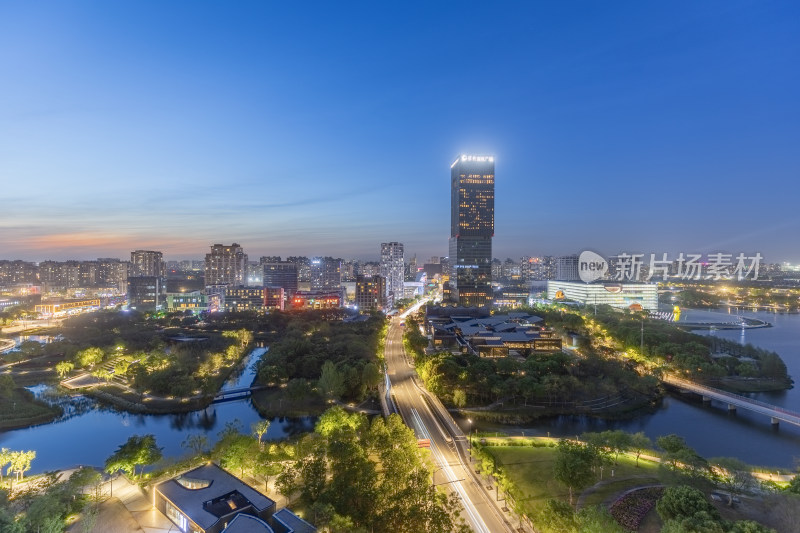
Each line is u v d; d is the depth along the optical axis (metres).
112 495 123.62
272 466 129.62
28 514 97.12
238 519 99.31
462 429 190.12
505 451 157.88
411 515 98.88
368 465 119.12
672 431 199.50
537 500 121.88
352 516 103.25
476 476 138.12
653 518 109.62
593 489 126.88
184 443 169.25
